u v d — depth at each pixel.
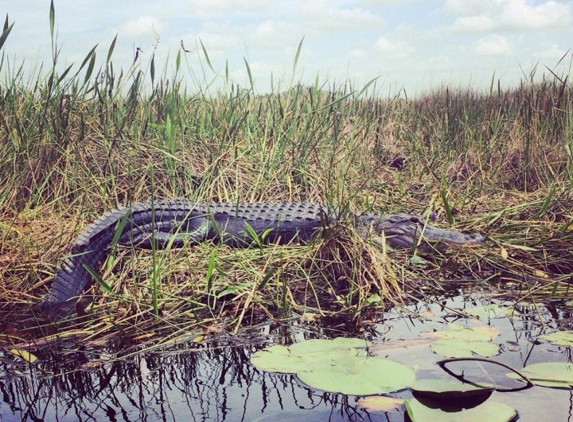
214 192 2.71
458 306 1.70
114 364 1.35
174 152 2.72
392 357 1.31
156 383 1.23
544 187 2.78
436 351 1.33
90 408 1.12
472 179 3.03
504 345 1.38
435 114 3.98
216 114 3.31
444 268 2.03
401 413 1.04
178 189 2.68
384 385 1.14
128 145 2.78
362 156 3.09
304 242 2.24
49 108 2.70
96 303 1.72
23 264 1.95
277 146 2.88
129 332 1.54
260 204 2.40
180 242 2.15
